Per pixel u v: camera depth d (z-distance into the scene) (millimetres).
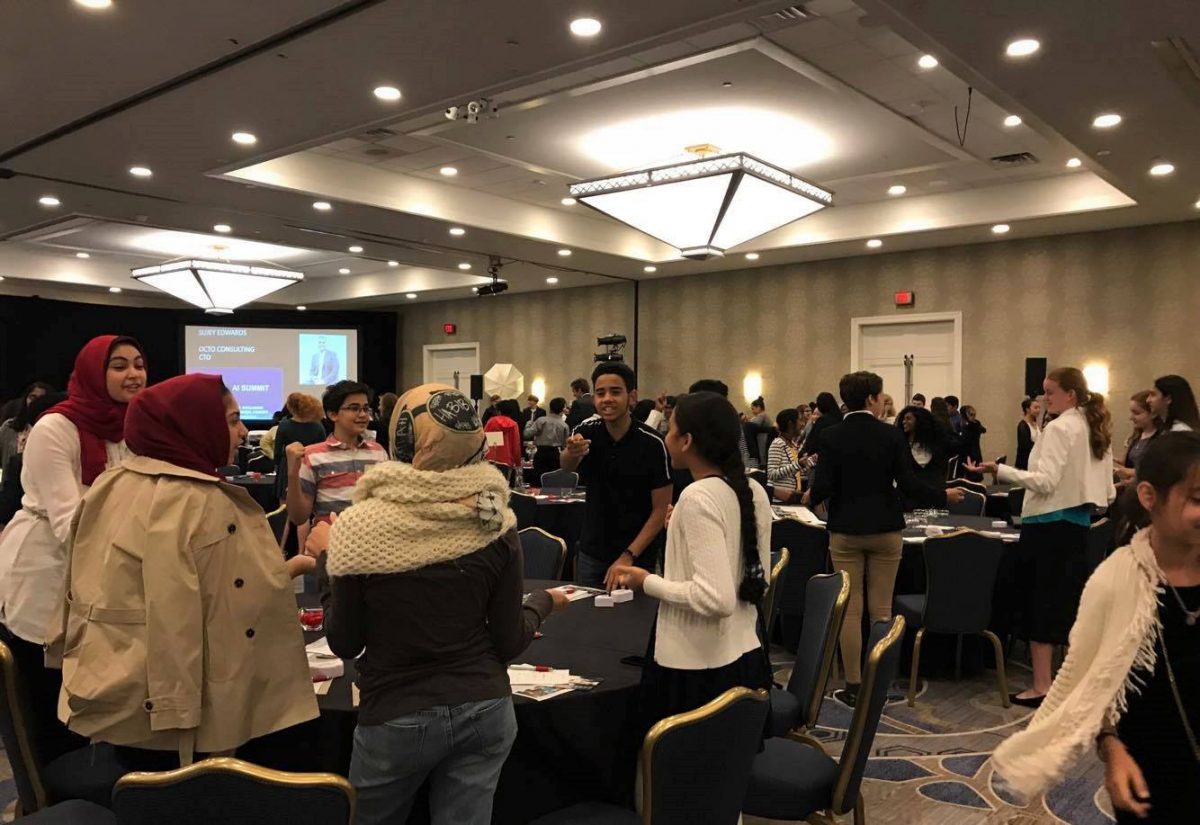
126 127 6543
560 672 2395
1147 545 1653
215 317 17297
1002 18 4664
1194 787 1583
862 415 4418
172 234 12953
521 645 1869
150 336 17188
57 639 1945
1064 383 4281
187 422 1898
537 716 2152
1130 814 1649
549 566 4195
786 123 7734
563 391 15781
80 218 10453
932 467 5836
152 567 1781
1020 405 10781
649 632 2904
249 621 1880
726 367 13484
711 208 8016
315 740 2062
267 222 10016
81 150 7133
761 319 13086
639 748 2242
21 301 15469
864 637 4504
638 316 14609
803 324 12656
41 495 2479
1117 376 10102
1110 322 10156
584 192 8062
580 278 14414
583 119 7664
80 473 2570
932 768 3750
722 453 2205
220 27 4844
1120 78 5473
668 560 2236
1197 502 1553
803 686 2951
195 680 1781
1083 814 3314
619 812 2160
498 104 6867
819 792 2395
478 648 1784
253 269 13758
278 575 1945
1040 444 4328
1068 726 1649
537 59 5270
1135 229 10008
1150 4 4473
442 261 12820
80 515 1888
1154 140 6688
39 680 2432
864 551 4461
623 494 3652
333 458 3900
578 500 6871
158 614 1763
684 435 2223
